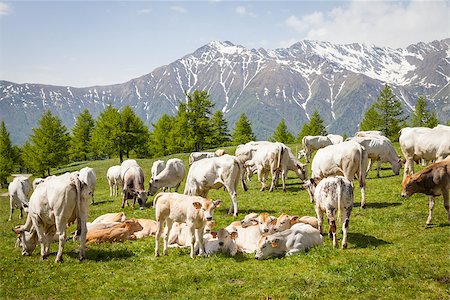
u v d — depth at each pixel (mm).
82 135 79625
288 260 12102
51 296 10602
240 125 79250
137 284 11109
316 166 19266
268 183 30000
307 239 12883
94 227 16547
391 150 27812
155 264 12703
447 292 9133
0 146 74500
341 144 18484
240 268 11836
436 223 14562
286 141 82000
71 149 77875
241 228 14445
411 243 12711
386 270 10430
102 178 54188
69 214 13242
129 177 25188
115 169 33875
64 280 11625
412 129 21312
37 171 65812
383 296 9219
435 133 20375
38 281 11664
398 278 10023
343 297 9352
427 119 71375
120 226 16453
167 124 75188
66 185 13031
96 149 76375
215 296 9969
